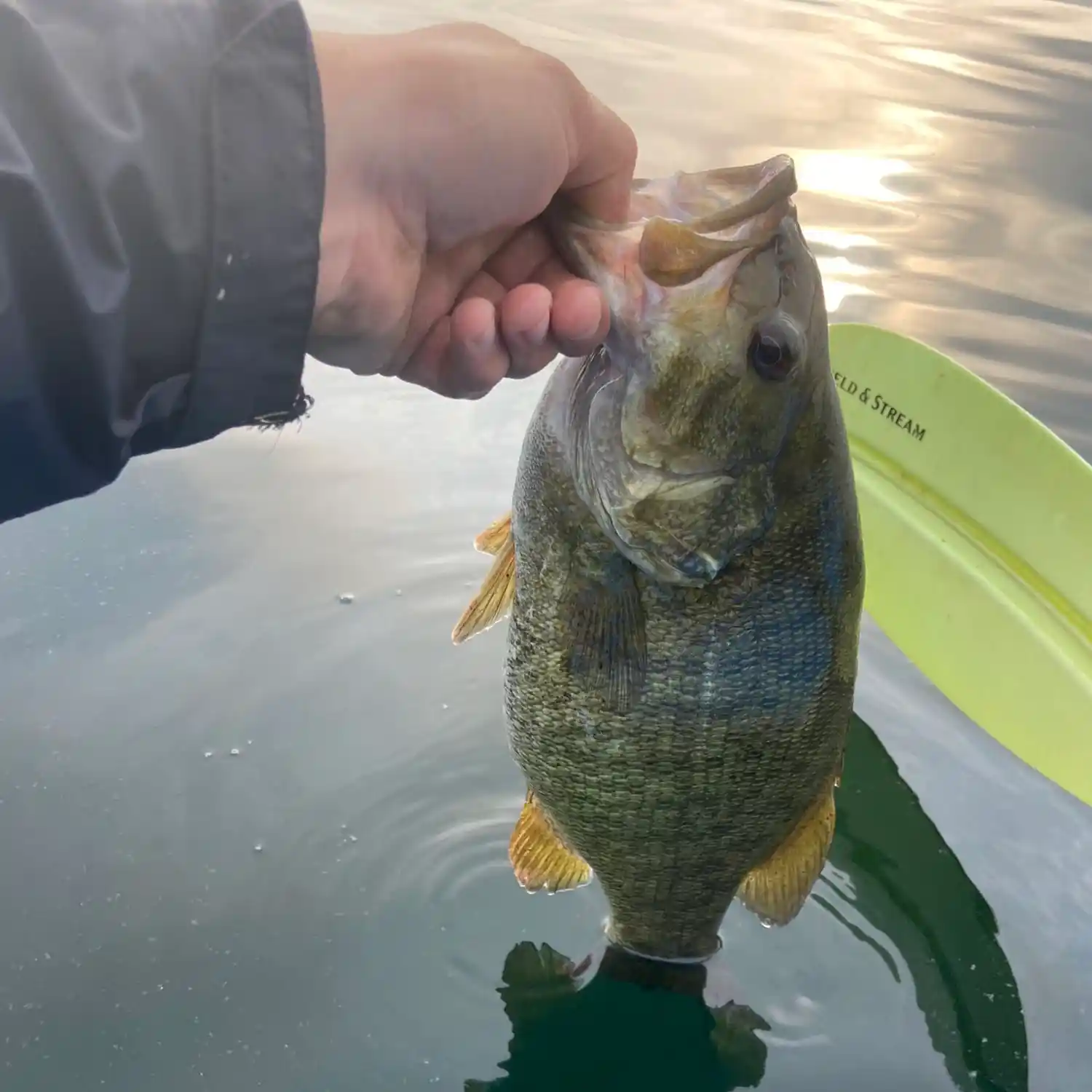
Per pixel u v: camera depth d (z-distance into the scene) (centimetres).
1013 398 91
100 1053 51
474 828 64
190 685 70
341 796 65
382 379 101
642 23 167
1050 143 134
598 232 38
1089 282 108
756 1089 53
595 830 49
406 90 31
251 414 28
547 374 104
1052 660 68
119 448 27
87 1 25
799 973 59
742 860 50
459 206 33
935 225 116
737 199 39
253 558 80
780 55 157
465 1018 55
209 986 54
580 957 58
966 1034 56
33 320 24
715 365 39
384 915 59
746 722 45
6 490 26
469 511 85
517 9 165
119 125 25
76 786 63
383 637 75
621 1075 53
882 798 68
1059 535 69
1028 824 66
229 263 26
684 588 43
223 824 62
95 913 57
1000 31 173
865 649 79
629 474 40
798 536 43
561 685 46
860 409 79
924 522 76
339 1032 53
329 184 31
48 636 71
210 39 26
